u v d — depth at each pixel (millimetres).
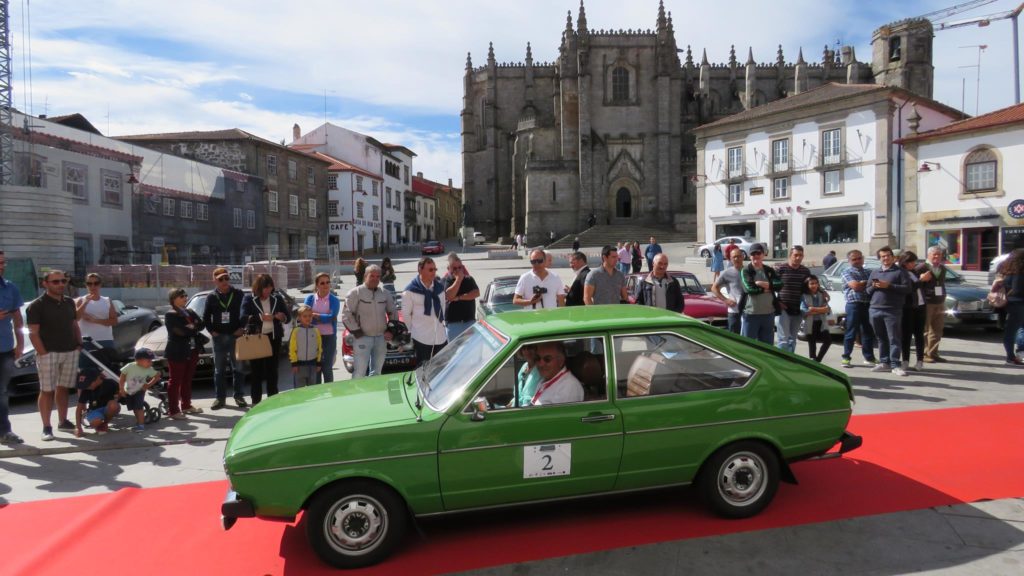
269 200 47312
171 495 5594
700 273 30000
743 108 64688
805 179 34375
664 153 58000
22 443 7234
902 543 4215
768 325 8617
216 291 8805
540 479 4266
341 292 28234
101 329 9070
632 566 4035
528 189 59000
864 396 8109
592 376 4461
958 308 12617
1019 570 3867
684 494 5121
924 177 25953
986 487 5039
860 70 66000
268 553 4391
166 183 35750
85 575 4168
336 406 4555
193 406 8859
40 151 27828
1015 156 22938
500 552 4270
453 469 4148
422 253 56344
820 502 4867
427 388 4637
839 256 32656
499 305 11812
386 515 4121
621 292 8172
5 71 27031
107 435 7516
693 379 4574
